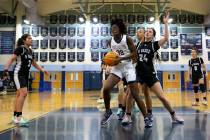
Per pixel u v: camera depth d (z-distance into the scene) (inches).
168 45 748.6
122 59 143.5
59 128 142.3
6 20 756.0
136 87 147.0
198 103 307.4
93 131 133.0
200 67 307.1
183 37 748.6
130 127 145.4
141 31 165.6
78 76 749.9
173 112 162.2
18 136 120.3
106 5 751.7
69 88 746.8
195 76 305.3
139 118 185.0
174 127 143.9
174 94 550.0
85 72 748.0
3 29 756.6
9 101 365.1
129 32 747.4
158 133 126.6
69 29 761.0
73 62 754.8
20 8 756.6
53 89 748.0
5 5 727.1
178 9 745.0
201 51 744.3
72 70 751.1
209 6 727.7
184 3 722.2
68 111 231.5
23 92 163.0
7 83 568.4
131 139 112.7
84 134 125.0
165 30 158.7
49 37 761.6
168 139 112.3
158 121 168.1
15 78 162.4
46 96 485.1
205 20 741.9
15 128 142.9
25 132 130.7
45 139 113.7
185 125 150.3
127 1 729.0
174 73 742.5
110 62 142.8
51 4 716.7
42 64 756.0
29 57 165.9
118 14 753.0
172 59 745.6
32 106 283.4
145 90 159.6
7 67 157.9
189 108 256.1
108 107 150.6
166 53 747.4
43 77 748.6
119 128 142.2
